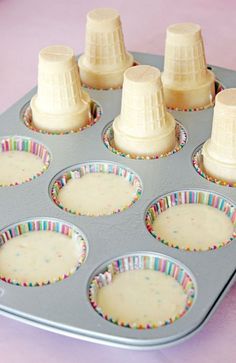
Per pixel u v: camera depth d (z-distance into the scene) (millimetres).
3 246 507
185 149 578
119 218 509
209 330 449
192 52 626
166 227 519
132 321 447
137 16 847
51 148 586
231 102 531
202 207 536
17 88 714
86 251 483
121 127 581
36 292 452
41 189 542
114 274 479
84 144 589
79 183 565
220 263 466
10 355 441
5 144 608
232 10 847
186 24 645
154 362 433
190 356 434
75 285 456
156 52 777
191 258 471
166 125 576
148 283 473
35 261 493
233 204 522
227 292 458
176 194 534
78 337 427
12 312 441
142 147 570
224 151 542
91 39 667
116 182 563
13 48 792
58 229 515
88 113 620
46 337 452
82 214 527
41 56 601
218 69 694
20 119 625
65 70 595
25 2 886
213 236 508
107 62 670
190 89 630
